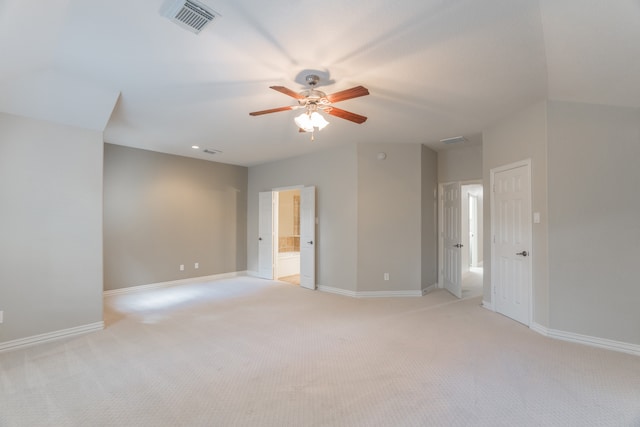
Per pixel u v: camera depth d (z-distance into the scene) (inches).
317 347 120.6
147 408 82.0
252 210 281.3
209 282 248.1
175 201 236.1
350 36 86.7
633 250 116.0
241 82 115.5
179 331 138.4
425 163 210.4
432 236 220.5
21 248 121.2
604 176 121.0
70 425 75.5
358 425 75.2
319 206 225.1
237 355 113.7
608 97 116.5
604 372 100.1
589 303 122.4
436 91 123.4
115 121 159.0
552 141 129.7
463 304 182.5
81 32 84.9
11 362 108.3
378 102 134.6
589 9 76.5
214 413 79.8
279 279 263.4
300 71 106.9
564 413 79.4
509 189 154.1
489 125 165.3
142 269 218.1
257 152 229.1
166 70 106.6
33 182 124.0
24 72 104.3
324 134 183.3
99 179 140.9
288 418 77.8
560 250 128.0
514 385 92.4
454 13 77.1
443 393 88.4
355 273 201.8
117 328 142.3
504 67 104.4
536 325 136.7
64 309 130.9
